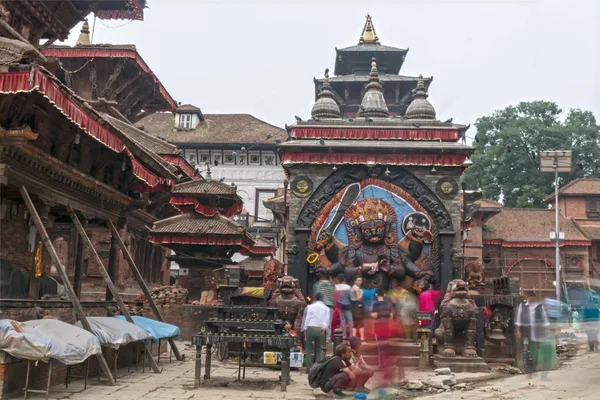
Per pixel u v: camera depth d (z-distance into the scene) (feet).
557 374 54.34
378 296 65.72
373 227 81.20
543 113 198.80
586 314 75.25
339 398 39.86
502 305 60.44
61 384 42.78
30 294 45.80
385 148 83.76
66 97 41.70
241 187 203.00
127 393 40.01
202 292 92.38
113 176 62.23
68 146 51.65
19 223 57.26
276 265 80.43
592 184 180.96
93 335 39.93
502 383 49.62
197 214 101.40
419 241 82.89
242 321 45.78
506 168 195.00
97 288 91.25
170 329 58.44
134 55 113.80
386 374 44.11
